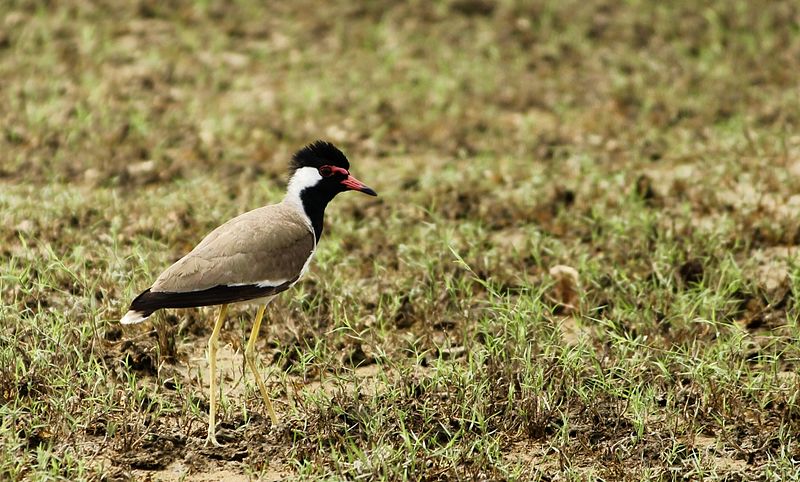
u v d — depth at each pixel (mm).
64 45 22859
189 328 11953
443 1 26000
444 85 21375
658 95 20453
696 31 24156
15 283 12164
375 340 11734
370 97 20828
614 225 14383
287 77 22031
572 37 24031
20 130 18078
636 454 9797
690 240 13961
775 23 24500
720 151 17562
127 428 9742
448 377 10742
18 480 9023
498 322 11711
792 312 12352
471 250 13750
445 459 9578
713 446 9969
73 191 15508
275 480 9359
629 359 11133
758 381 10727
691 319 11812
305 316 11914
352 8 25703
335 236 14367
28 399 10172
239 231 10117
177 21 24812
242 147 18172
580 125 19359
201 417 10266
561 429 10016
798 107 19312
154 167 16891
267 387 10914
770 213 14914
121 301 11828
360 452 9297
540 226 14938
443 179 16656
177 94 20719
